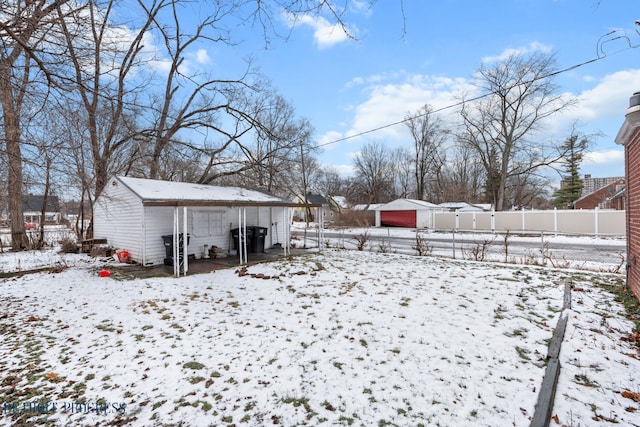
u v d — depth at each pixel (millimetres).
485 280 7355
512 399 2746
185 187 11859
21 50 4508
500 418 2498
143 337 4387
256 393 2977
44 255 11984
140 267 9773
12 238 13492
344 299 5945
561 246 14688
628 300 5457
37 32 4340
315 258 11422
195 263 10422
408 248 14844
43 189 6969
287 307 5590
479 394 2844
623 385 2916
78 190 11539
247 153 16062
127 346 4102
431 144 39719
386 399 2816
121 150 14117
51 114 4922
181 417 2654
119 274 8758
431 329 4391
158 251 10406
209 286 7289
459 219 25125
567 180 42219
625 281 6871
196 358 3709
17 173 5445
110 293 6785
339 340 4102
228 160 17016
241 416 2652
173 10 12852
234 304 5855
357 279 7637
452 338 4086
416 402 2760
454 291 6379
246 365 3510
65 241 13016
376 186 46688
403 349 3797
